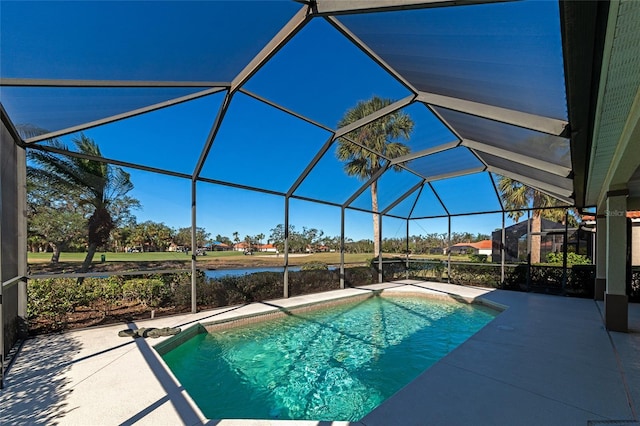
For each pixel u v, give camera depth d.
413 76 4.17
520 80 3.13
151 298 6.30
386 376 4.45
